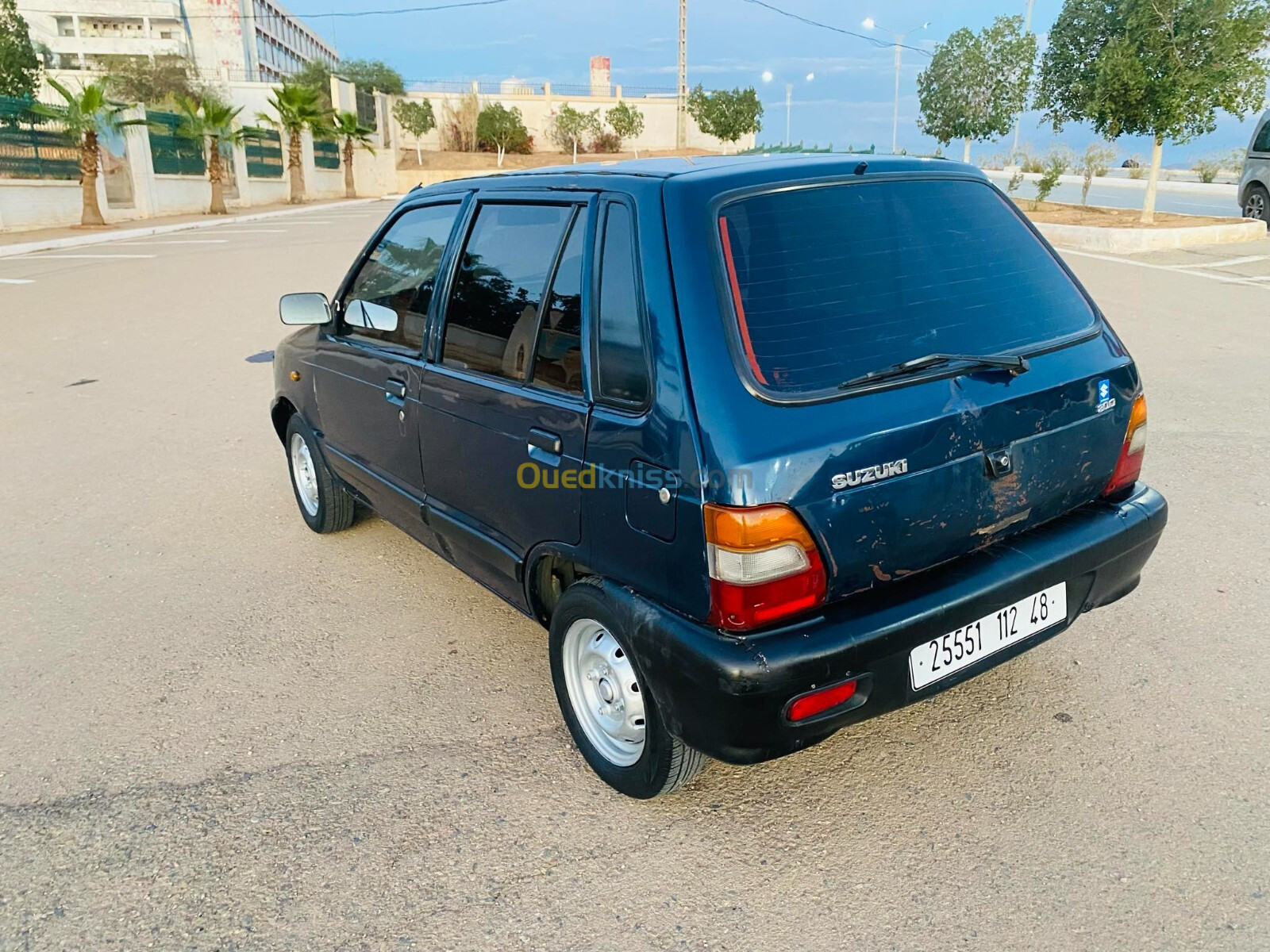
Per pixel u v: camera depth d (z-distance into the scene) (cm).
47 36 8156
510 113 6825
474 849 264
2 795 295
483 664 367
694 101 6088
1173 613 377
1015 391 256
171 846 270
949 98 2167
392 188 5712
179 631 400
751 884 247
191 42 8619
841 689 231
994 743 301
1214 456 556
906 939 227
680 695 237
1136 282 1203
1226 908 231
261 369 900
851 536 231
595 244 265
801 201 255
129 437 690
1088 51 1636
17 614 421
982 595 247
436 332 339
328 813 281
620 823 273
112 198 2758
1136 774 283
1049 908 234
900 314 252
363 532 507
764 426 221
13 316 1216
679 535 232
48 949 235
